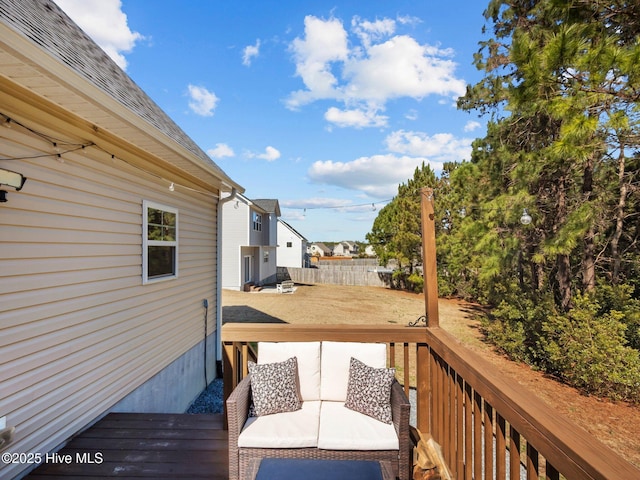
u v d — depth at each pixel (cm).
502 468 134
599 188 578
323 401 252
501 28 601
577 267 679
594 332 468
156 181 379
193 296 480
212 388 520
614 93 307
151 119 331
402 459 200
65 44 247
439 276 1384
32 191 222
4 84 203
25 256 216
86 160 271
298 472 177
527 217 446
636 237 644
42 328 228
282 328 259
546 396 452
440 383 219
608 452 87
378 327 255
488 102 672
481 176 710
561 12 348
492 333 670
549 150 394
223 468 214
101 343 286
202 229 513
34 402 220
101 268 288
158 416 287
